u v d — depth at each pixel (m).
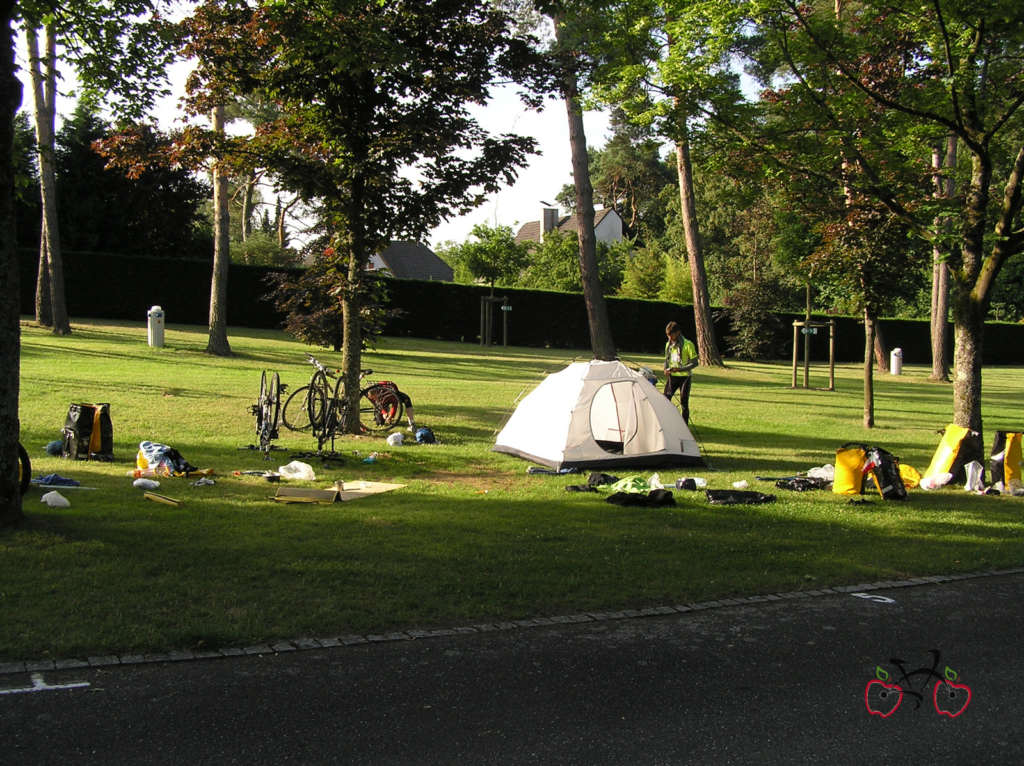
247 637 4.94
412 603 5.66
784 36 11.15
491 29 11.90
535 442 11.63
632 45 11.80
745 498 9.51
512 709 4.21
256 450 11.23
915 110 10.83
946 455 11.09
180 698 4.18
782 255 17.70
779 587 6.50
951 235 11.11
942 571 7.09
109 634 4.82
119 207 34.78
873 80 11.69
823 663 4.99
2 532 6.48
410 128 11.58
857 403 22.80
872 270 16.16
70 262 30.89
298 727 3.93
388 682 4.48
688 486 10.19
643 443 11.76
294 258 43.84
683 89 11.45
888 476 9.97
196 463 10.23
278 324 34.16
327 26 10.28
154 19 9.74
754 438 14.95
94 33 9.56
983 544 7.98
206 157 12.20
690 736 3.99
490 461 11.52
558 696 4.39
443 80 11.85
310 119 12.19
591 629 5.44
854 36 11.28
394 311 25.58
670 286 50.66
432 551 6.86
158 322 23.23
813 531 8.20
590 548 7.20
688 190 33.47
